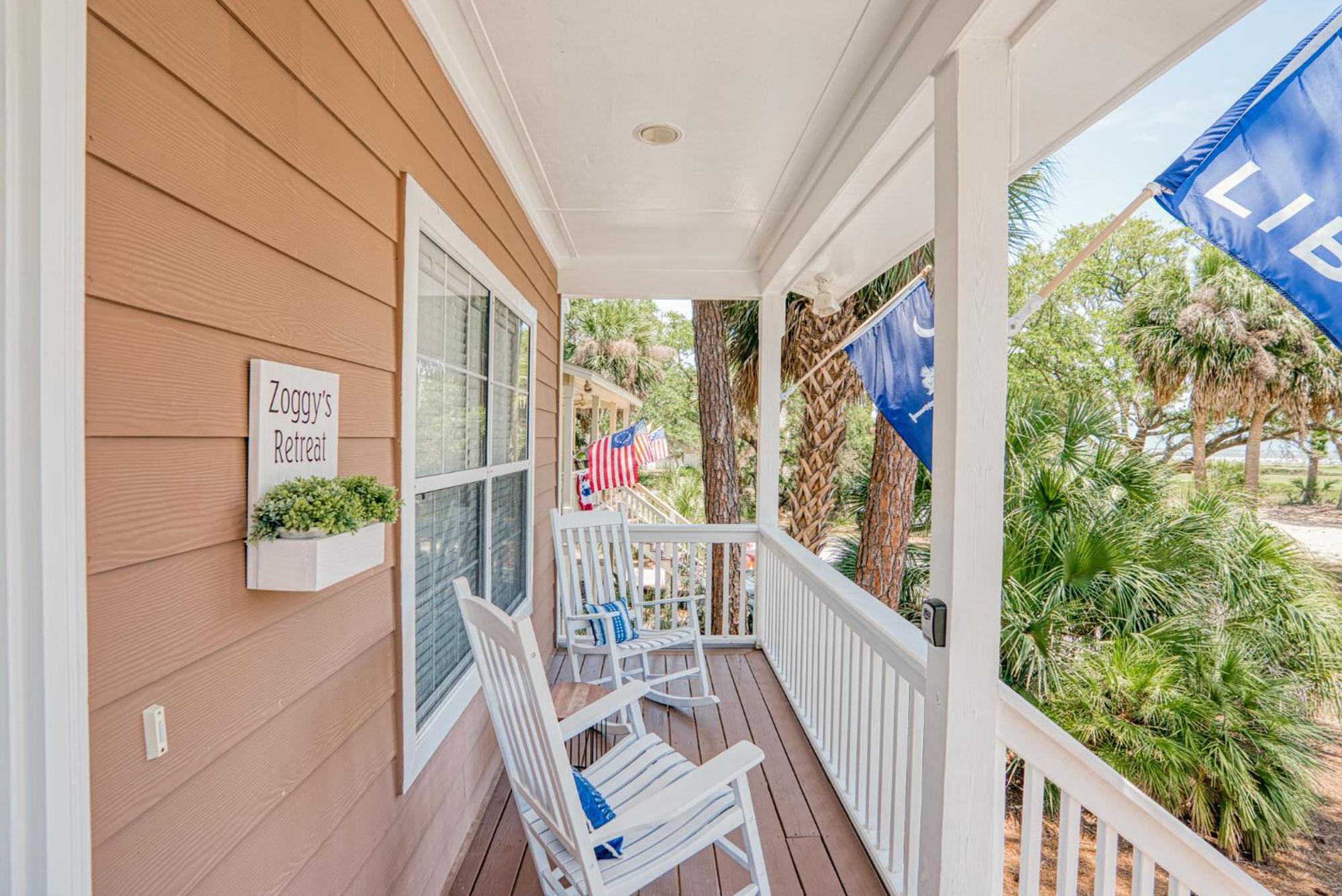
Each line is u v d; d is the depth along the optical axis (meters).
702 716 3.40
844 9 1.82
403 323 1.66
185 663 0.91
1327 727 4.21
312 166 1.24
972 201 1.51
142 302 0.83
